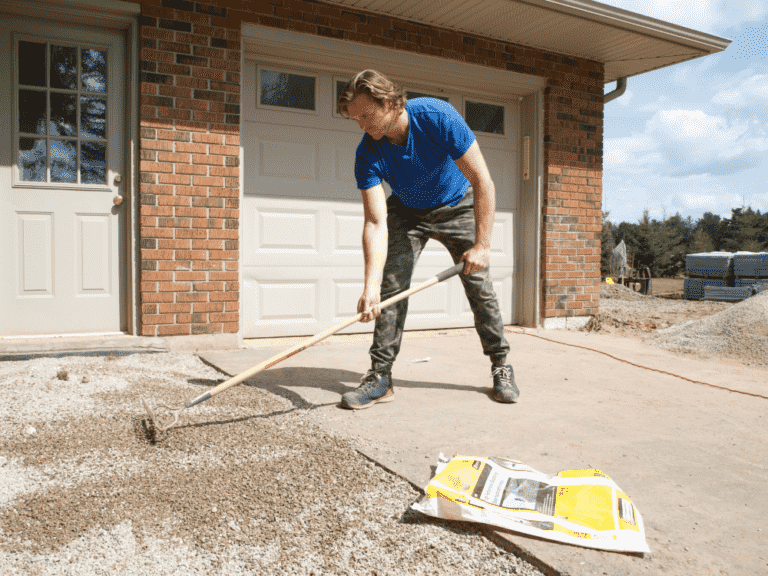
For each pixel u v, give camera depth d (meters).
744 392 3.60
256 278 5.25
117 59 4.54
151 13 4.39
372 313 2.82
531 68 6.16
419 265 6.03
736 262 11.47
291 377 3.69
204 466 2.24
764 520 1.89
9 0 4.07
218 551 1.67
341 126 5.58
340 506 1.96
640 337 5.95
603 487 1.90
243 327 5.21
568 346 5.22
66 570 1.56
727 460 2.44
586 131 6.56
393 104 2.59
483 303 3.28
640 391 3.60
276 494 2.03
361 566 1.62
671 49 6.20
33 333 4.40
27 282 4.37
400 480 2.16
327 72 5.50
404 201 3.14
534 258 6.41
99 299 4.57
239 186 4.77
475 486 1.93
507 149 6.48
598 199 6.70
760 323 5.03
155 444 2.43
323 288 5.55
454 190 3.14
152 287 4.49
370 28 5.27
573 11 5.30
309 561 1.64
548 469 2.29
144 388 3.21
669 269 26.09
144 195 4.43
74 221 4.48
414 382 3.69
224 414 2.84
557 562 1.60
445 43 5.65
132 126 4.46
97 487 2.04
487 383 3.71
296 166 5.38
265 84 5.23
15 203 4.32
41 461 2.24
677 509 1.96
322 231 5.53
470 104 6.25
